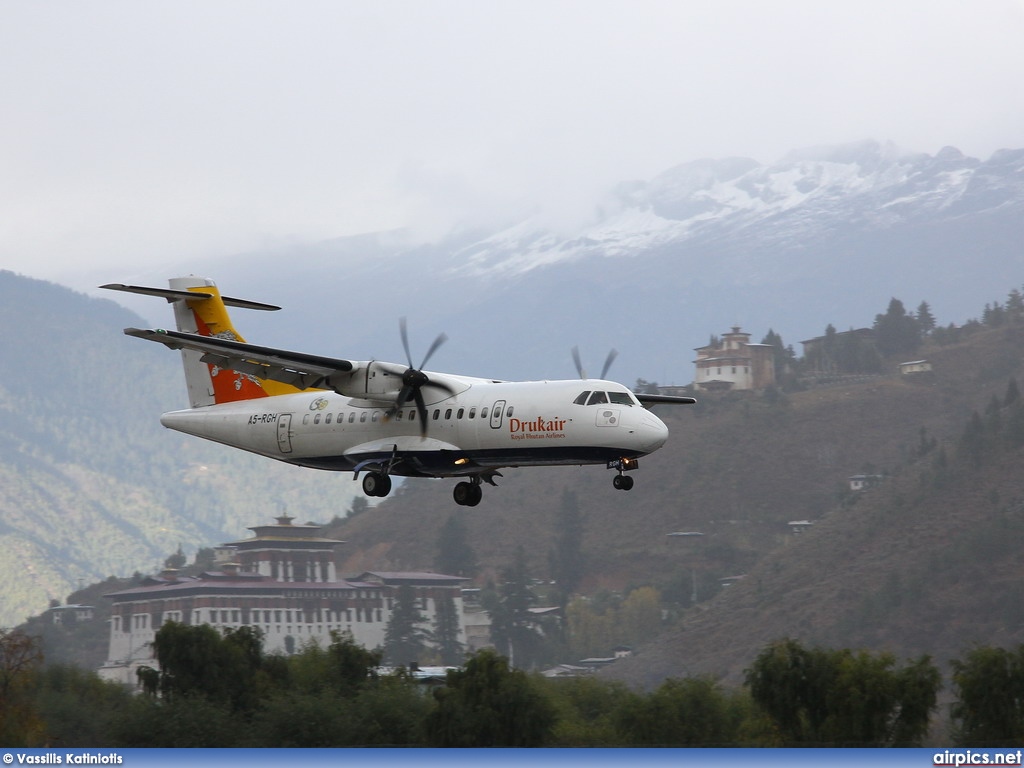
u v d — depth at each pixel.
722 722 108.81
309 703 105.81
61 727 104.00
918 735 102.12
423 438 112.44
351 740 103.06
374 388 113.56
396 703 107.56
